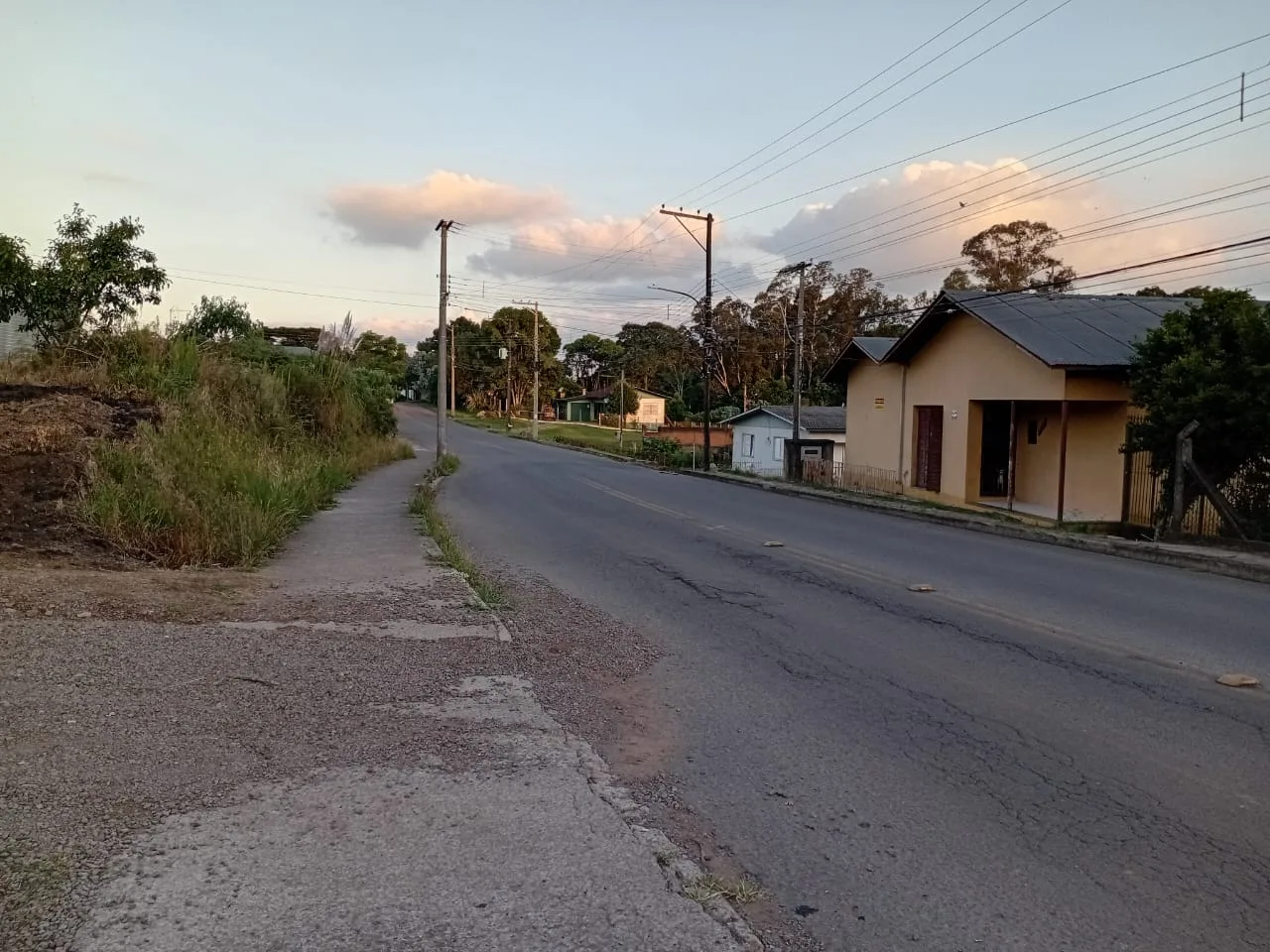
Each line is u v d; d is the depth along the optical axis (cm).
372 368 4084
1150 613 896
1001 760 502
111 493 1020
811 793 454
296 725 504
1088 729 552
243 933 300
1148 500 1661
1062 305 2169
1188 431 1381
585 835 386
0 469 1070
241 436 1650
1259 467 1361
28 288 1873
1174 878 371
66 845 353
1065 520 1848
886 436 2619
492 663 657
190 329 2206
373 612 793
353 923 309
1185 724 561
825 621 850
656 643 764
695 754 507
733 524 1661
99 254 2011
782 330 6025
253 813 391
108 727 479
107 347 1773
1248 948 321
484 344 9669
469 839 378
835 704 599
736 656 721
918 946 320
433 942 300
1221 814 433
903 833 411
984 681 653
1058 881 369
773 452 3825
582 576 1083
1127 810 437
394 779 436
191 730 484
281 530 1197
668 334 9638
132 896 319
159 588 807
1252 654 735
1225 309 1459
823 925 333
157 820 379
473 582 958
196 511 1034
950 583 1053
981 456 2319
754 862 382
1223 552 1250
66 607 707
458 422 8325
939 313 2247
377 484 2256
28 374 1577
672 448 4431
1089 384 1809
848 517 1858
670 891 342
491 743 494
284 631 704
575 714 563
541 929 311
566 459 4069
